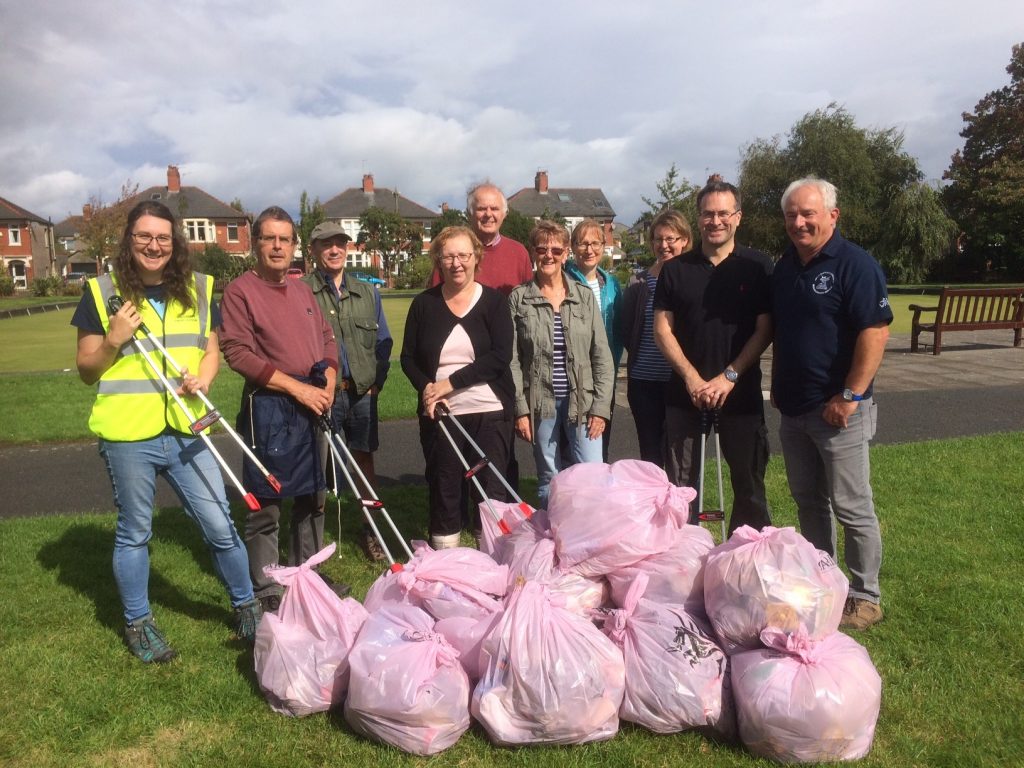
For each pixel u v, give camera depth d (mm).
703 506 5359
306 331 3963
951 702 3064
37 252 69875
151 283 3453
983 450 6750
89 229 50281
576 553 3289
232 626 3877
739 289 4090
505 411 4387
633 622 3031
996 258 49219
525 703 2738
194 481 3512
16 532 5203
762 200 44500
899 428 7910
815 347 3686
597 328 4691
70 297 43625
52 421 8609
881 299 3523
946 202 49344
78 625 3850
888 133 44844
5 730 2967
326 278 4844
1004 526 4914
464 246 4211
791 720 2639
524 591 2957
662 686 2834
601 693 2773
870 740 2754
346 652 3059
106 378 3352
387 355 5246
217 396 10109
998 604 3842
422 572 3312
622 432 8094
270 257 3842
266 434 3865
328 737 2922
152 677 3352
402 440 7895
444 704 2764
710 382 4023
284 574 3201
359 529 5375
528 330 4641
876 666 3334
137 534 3465
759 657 2859
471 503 5773
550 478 4773
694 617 3131
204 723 3021
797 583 2904
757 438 4219
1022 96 48250
